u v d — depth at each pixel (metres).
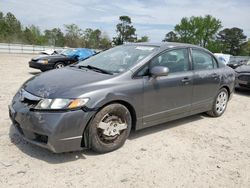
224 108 5.98
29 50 35.31
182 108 4.78
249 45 90.06
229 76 5.85
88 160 3.57
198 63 5.12
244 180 3.39
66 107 3.27
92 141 3.56
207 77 5.19
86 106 3.38
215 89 5.49
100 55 4.94
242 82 8.89
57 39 68.31
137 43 4.97
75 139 3.37
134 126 4.11
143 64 4.11
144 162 3.63
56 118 3.22
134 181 3.17
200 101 5.16
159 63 4.34
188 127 5.12
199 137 4.66
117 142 3.87
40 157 3.54
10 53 30.84
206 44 76.00
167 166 3.57
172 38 83.94
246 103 7.67
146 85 4.05
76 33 66.25
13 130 4.32
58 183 3.03
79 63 4.82
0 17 74.00
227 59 22.58
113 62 4.38
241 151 4.23
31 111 3.32
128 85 3.83
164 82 4.31
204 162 3.77
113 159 3.64
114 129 3.77
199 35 75.38
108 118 3.68
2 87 7.76
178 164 3.65
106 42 69.62
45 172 3.22
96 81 3.65
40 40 66.94
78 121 3.34
